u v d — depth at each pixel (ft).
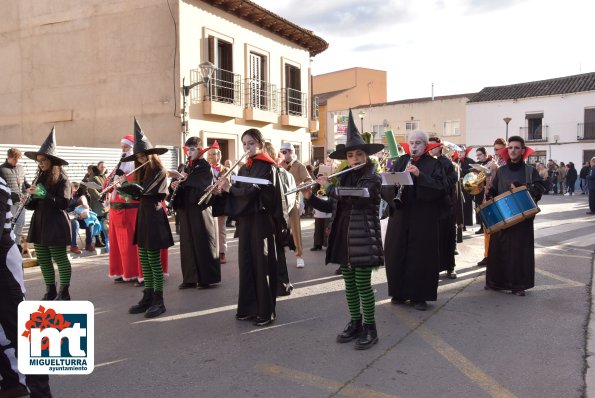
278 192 16.98
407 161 18.72
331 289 21.99
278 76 64.44
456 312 18.33
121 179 21.06
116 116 51.83
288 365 13.82
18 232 28.84
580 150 121.90
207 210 22.30
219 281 22.76
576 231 38.75
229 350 14.99
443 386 12.39
